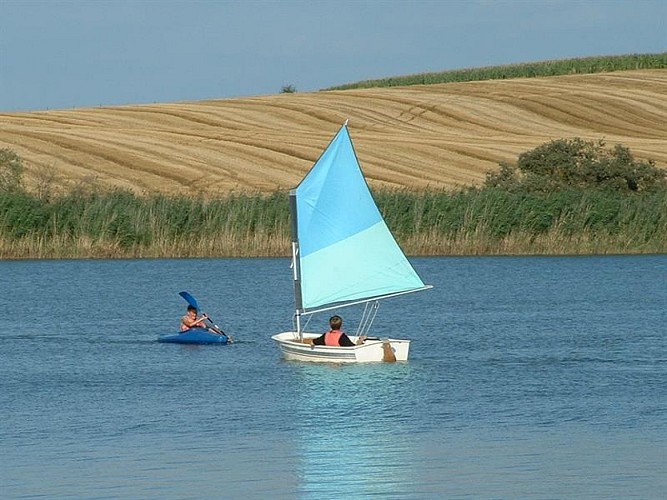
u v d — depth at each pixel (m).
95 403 104.50
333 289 125.56
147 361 127.69
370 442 89.12
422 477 79.12
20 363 126.81
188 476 79.44
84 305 179.75
